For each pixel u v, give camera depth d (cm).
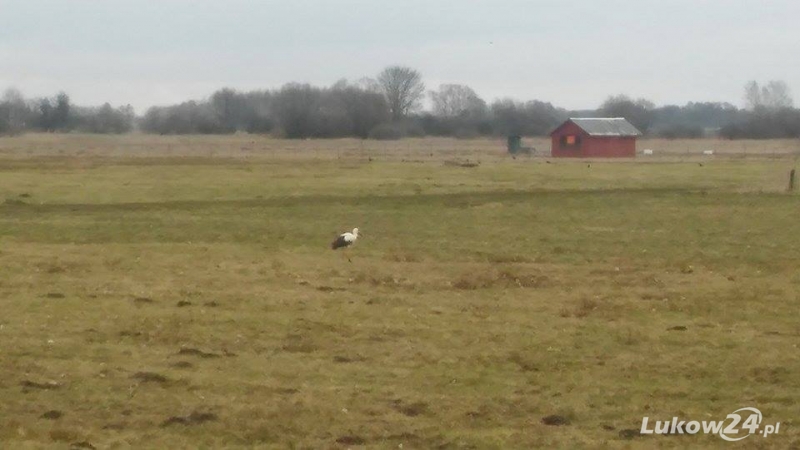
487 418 1725
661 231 4553
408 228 4631
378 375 1997
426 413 1752
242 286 2983
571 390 1898
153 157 9712
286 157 9869
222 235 4350
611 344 2277
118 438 1602
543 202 5731
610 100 19075
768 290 3005
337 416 1723
